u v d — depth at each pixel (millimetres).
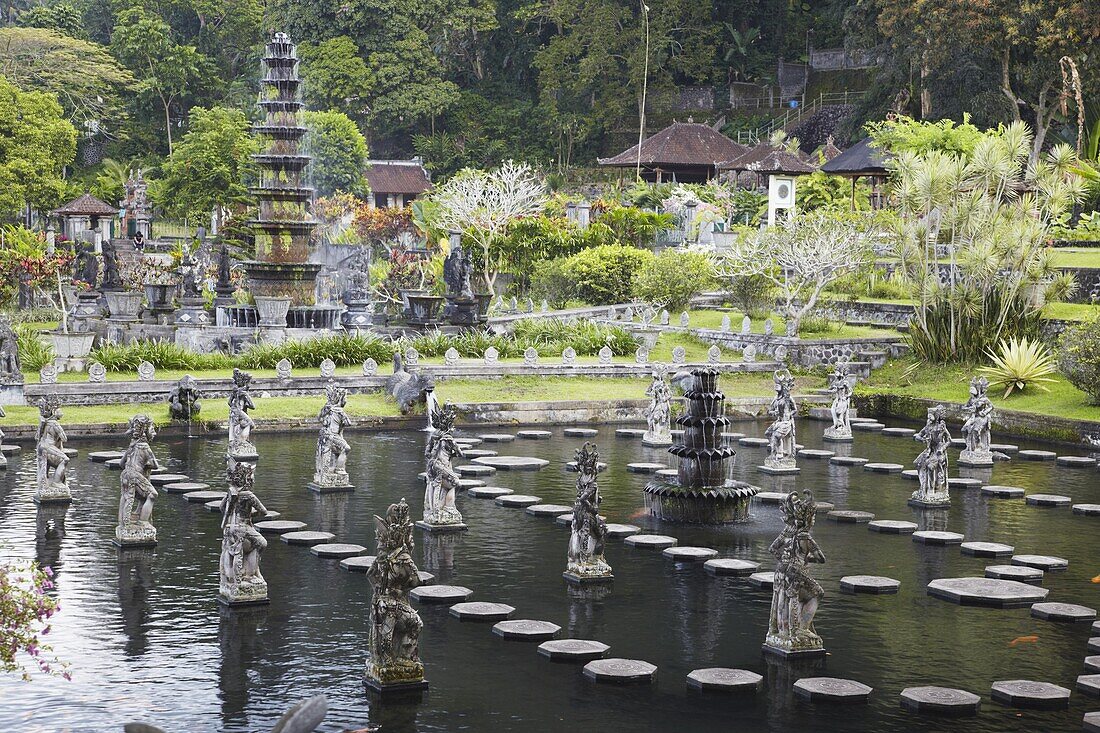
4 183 70688
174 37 105562
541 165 99312
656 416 32938
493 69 111438
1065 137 68750
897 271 50938
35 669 14289
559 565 19891
